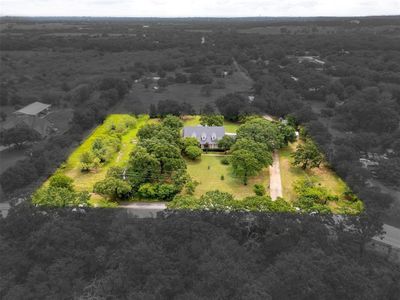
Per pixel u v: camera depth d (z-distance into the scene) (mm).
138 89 168625
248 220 62562
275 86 151375
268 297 48500
